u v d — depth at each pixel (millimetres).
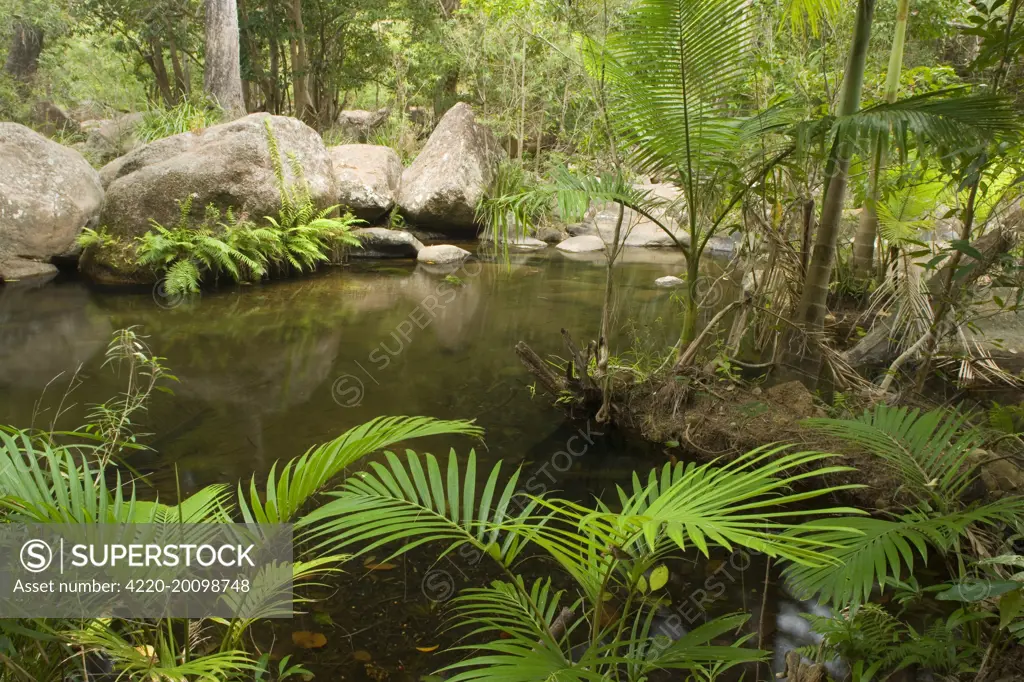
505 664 1327
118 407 3977
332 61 14992
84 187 8172
